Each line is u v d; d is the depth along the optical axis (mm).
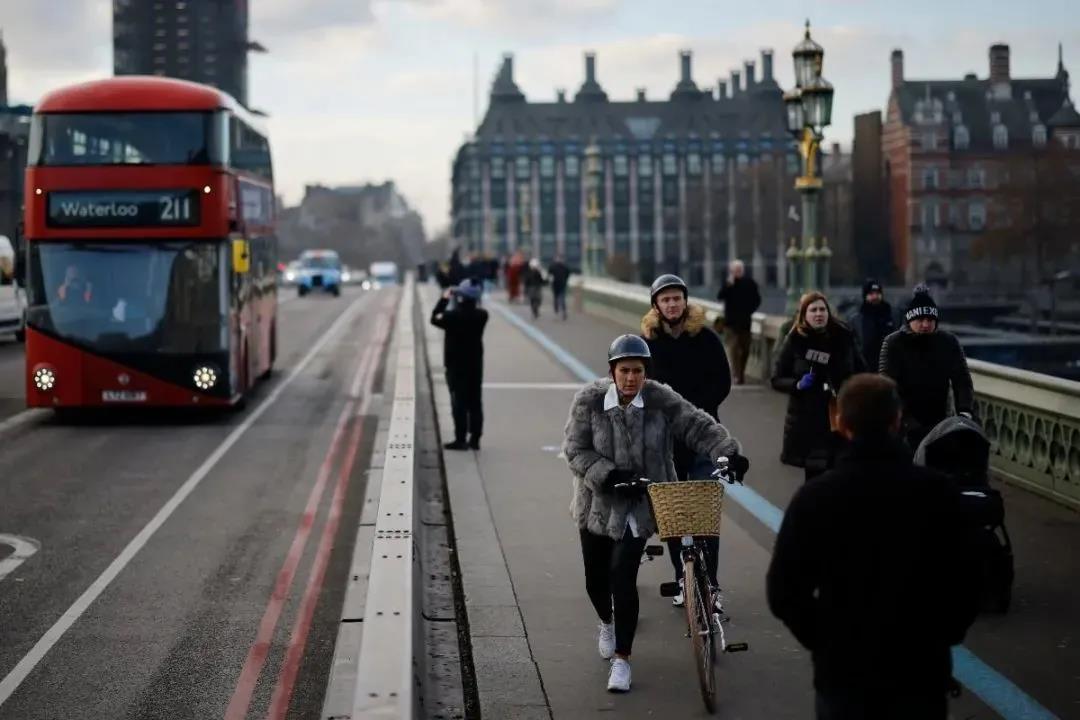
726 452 8188
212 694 8742
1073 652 8938
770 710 7953
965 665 8680
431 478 16750
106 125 21969
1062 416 13430
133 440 20766
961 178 171000
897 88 174875
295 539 13641
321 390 28016
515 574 11414
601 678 8609
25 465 18359
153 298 22109
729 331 25219
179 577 12016
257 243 26672
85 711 8383
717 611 9141
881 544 5047
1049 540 12141
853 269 174875
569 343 36344
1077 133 170750
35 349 22047
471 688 8633
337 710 6398
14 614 10758
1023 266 131375
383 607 7715
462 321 18219
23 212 22141
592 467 8188
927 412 11352
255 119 26359
